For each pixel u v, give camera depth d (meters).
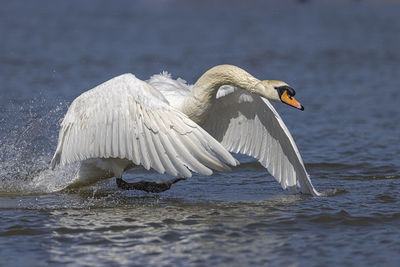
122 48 37.38
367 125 19.50
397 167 14.39
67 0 89.25
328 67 31.70
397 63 33.25
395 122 19.84
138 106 10.13
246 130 12.17
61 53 34.44
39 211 10.75
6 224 9.90
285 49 38.62
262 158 12.20
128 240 9.16
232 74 10.71
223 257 8.54
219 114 12.07
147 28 50.38
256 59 34.03
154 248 8.85
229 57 34.50
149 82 12.14
